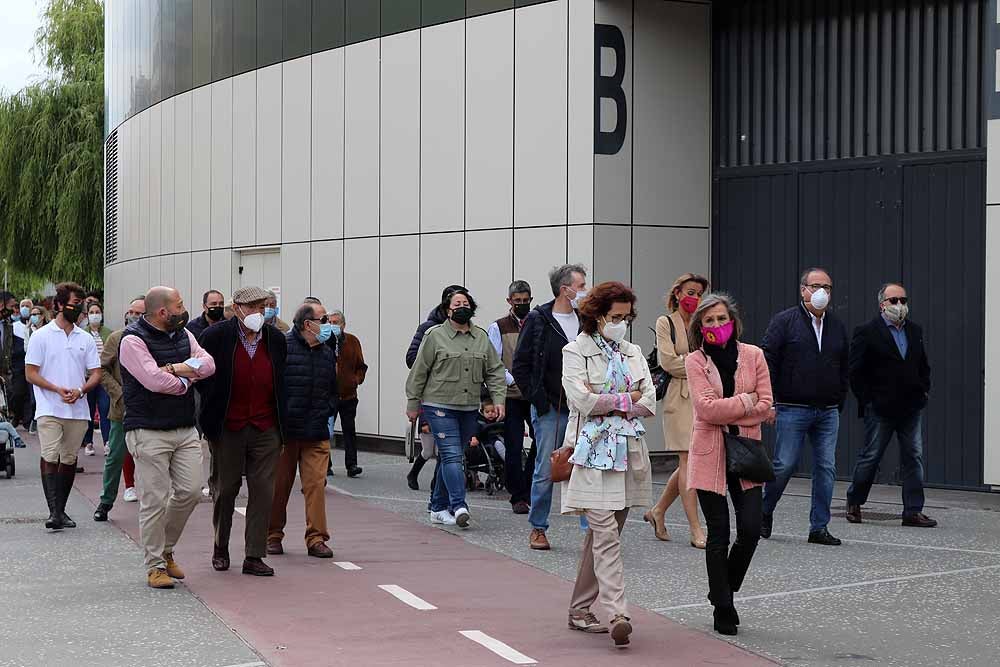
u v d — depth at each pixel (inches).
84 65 1478.8
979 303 526.6
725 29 611.2
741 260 604.1
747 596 325.1
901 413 437.1
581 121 594.2
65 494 437.1
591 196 589.6
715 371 284.4
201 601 320.5
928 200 543.8
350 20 727.7
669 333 398.3
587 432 278.4
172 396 337.4
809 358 402.6
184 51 933.2
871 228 560.7
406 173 690.2
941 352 534.9
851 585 338.0
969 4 535.2
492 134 638.5
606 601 273.4
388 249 702.5
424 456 466.6
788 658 263.6
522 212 623.2
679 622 296.8
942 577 348.8
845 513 473.4
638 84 597.6
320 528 386.3
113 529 435.8
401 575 354.9
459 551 393.7
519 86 623.8
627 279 595.5
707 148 613.0
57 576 352.5
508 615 305.0
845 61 572.1
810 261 580.1
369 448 714.2
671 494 406.6
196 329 499.8
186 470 340.5
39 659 263.1
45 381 431.8
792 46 588.7
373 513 476.7
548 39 609.3
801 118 585.6
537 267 616.1
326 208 748.6
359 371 595.5
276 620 299.1
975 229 530.3
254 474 354.6
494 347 458.0
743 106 605.6
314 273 760.3
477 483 542.0
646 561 373.1
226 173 858.8
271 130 802.2
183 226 937.5
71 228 1417.3
